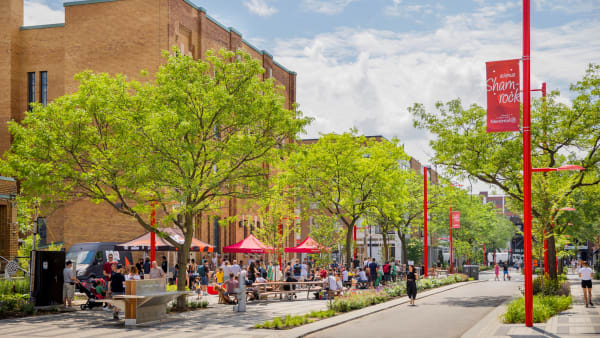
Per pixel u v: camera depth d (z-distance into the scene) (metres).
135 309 18.33
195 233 44.75
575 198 35.22
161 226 25.17
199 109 23.62
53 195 22.69
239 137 23.58
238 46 52.12
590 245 110.38
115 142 22.95
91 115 22.80
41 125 21.81
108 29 42.75
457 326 18.66
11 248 30.42
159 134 21.91
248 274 31.67
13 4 45.38
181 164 22.64
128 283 18.45
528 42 16.81
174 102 22.62
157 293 19.39
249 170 24.27
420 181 58.47
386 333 16.94
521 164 28.70
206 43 46.88
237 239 52.41
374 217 50.06
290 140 25.55
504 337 15.21
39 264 22.12
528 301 17.38
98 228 41.28
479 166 29.41
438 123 30.64
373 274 39.22
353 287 32.31
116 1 42.69
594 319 19.31
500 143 29.47
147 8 42.22
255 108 23.41
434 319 20.86
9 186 31.00
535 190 23.02
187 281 33.53
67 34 43.41
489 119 16.56
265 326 18.00
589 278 24.55
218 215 26.95
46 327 17.84
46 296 22.22
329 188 41.28
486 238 83.44
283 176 40.25
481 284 48.97
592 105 28.58
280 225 41.97
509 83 16.44
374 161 41.34
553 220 23.86
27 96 45.47
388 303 27.62
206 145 23.66
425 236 42.97
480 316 21.89
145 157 22.50
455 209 73.00
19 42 45.81
